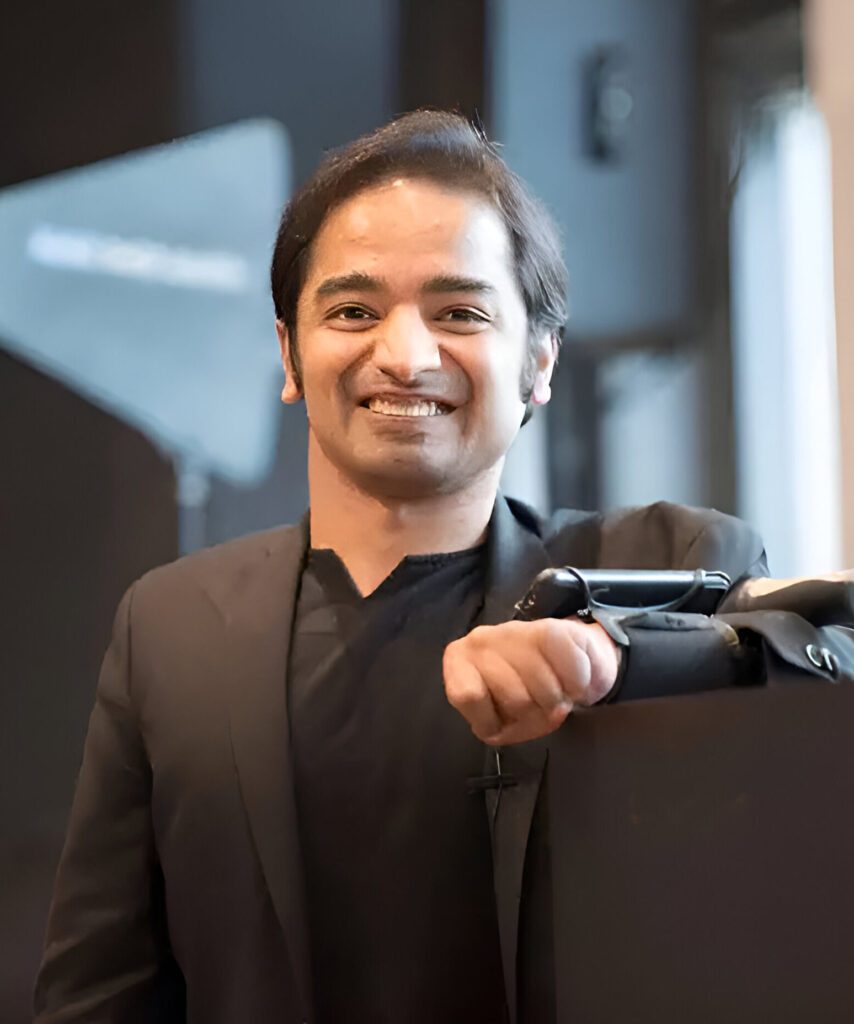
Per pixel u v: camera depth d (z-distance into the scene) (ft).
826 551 11.37
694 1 11.46
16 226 11.00
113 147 11.19
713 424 11.79
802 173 11.20
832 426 11.37
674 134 11.79
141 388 11.51
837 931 2.74
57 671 11.26
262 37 11.50
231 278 11.69
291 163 11.67
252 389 11.81
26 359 11.21
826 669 2.92
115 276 11.35
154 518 11.50
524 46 11.41
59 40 10.93
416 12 11.73
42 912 10.78
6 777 11.03
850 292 7.75
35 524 11.30
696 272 11.87
